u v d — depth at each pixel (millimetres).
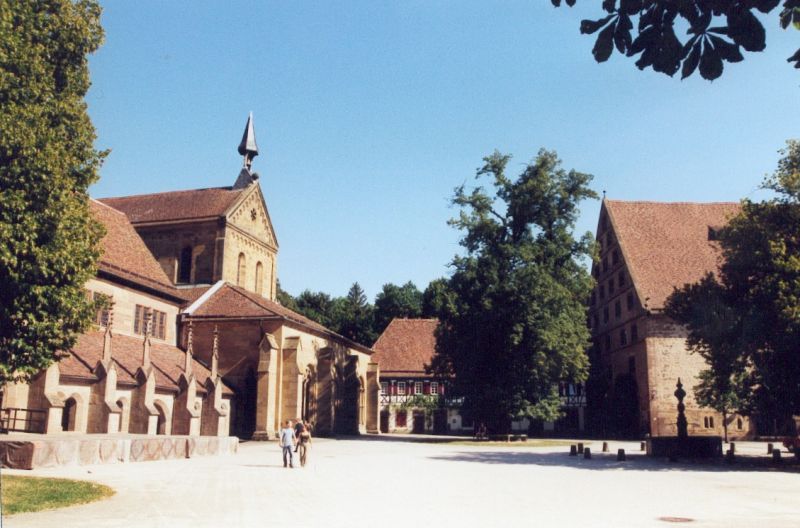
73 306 19891
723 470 27312
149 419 37156
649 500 17234
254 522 12688
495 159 56562
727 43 4969
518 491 19000
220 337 48906
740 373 31953
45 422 30312
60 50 22078
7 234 17922
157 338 46750
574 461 31984
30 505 13930
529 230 56469
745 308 29750
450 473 24750
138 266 47375
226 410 45031
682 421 34344
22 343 18906
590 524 13117
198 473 22562
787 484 21719
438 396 76562
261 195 61219
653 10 5102
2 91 19234
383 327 111062
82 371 33719
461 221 55031
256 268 60719
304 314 111500
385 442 49688
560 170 55938
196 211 56719
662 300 59844
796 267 27859
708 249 64875
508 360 52688
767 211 30609
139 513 13578
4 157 18562
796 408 30656
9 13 19922
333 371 56625
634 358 61969
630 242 65875
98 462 24141
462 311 52906
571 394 72312
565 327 51938
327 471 24766
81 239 20609
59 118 21125
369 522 12930
